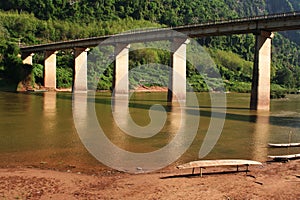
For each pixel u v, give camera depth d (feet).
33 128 115.65
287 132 119.34
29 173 63.72
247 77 567.18
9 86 341.82
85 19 630.33
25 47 394.93
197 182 59.52
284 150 89.76
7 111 163.12
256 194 54.19
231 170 67.72
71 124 125.49
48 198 51.75
